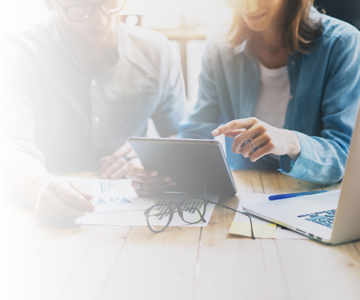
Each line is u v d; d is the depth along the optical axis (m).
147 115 1.60
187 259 0.62
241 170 1.21
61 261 0.63
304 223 0.72
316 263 0.60
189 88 2.94
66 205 0.77
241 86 1.46
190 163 0.89
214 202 0.86
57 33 1.38
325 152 1.01
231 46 1.42
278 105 1.42
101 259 0.63
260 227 0.73
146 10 2.82
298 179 1.09
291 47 1.32
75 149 1.51
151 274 0.57
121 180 1.10
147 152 0.89
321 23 1.30
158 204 0.86
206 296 0.51
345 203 0.62
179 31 2.83
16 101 1.29
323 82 1.29
